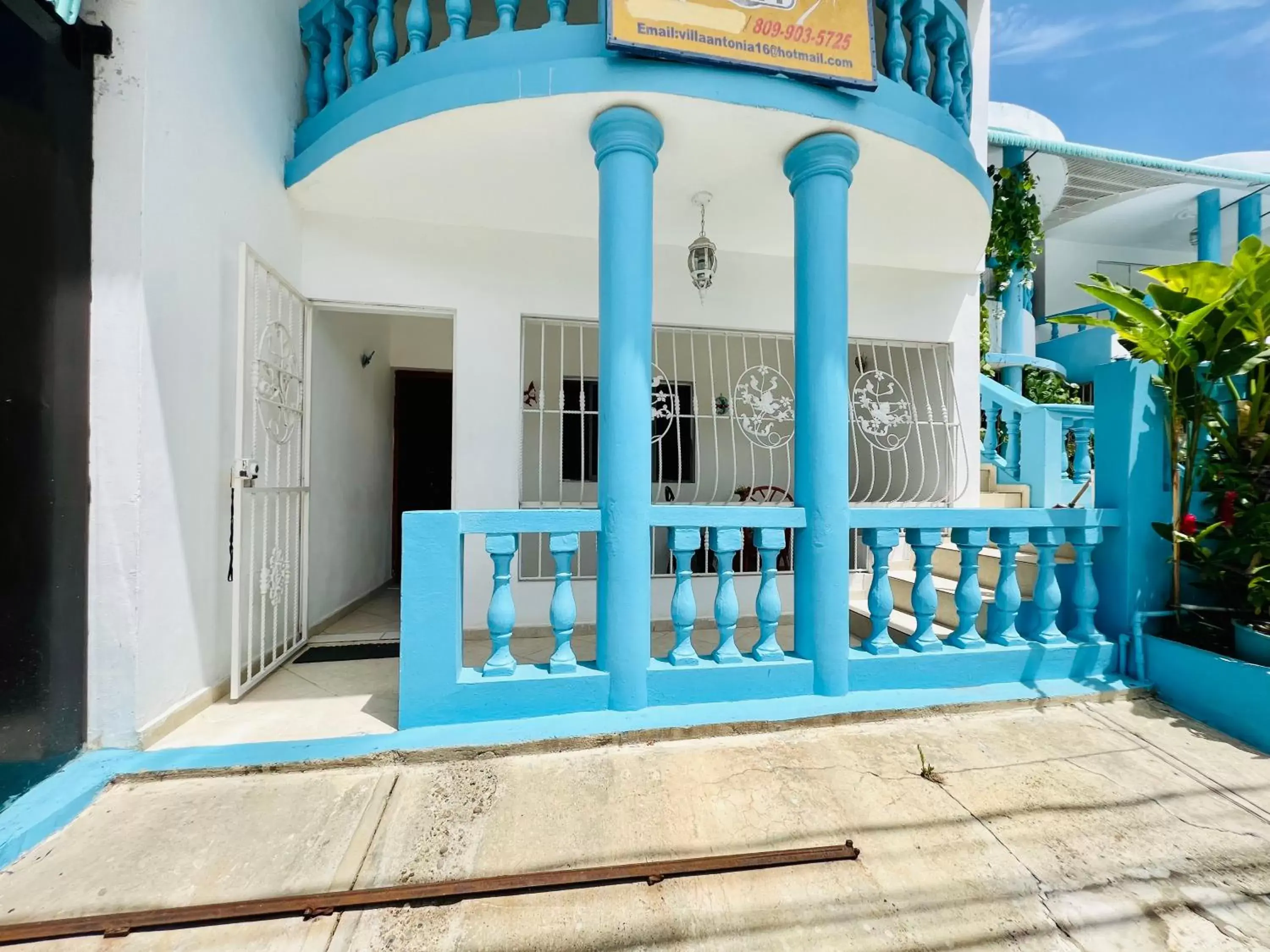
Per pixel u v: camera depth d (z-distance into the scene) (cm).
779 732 260
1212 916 168
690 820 202
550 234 411
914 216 376
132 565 226
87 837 186
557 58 261
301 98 367
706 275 359
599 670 266
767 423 453
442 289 396
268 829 193
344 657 358
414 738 238
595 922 162
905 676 292
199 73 262
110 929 153
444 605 247
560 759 235
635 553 260
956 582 401
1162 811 213
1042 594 314
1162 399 314
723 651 279
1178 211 816
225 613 290
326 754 226
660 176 326
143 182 225
